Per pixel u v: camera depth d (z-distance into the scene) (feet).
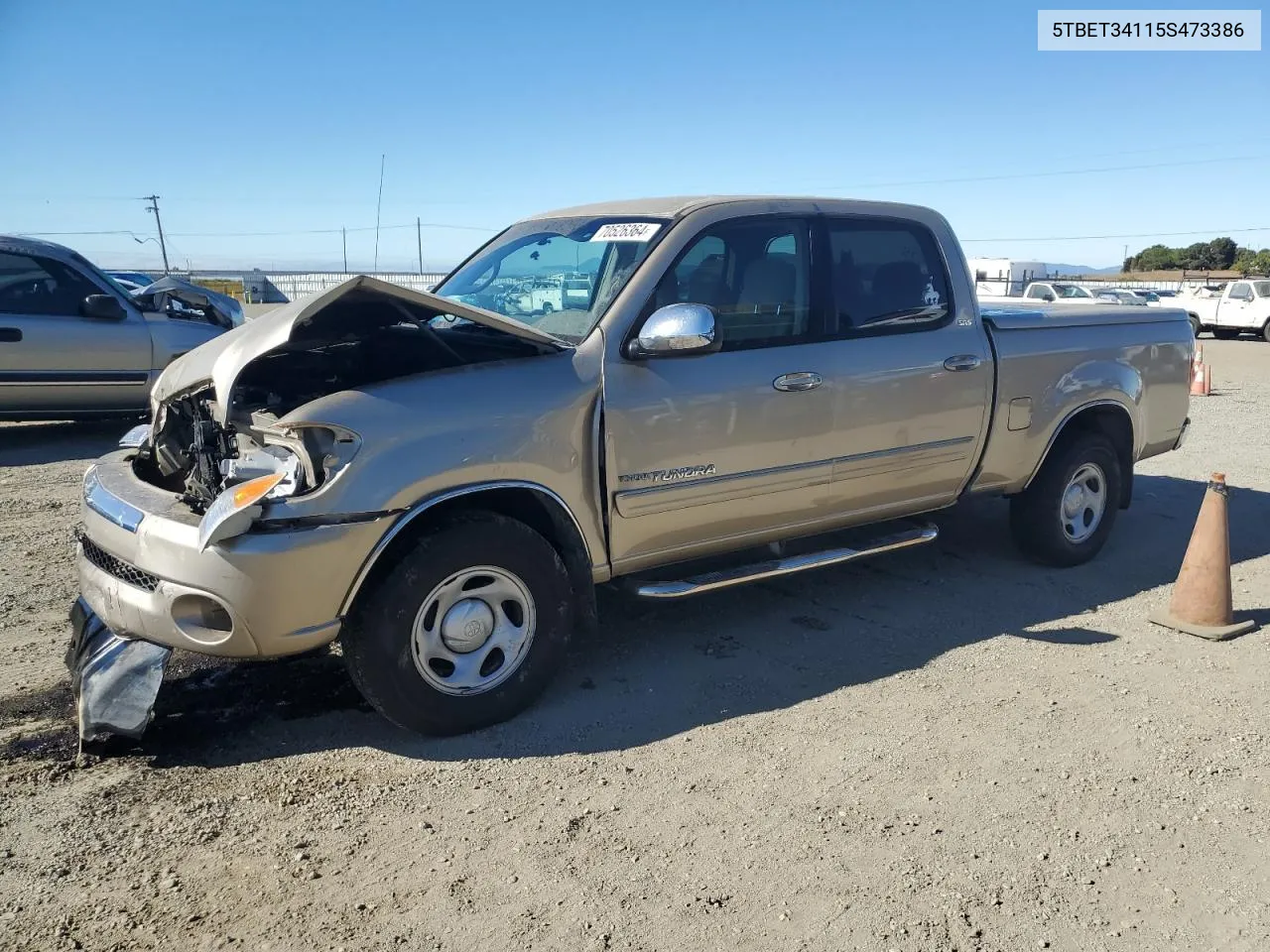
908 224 15.96
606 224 14.62
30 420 33.24
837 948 8.36
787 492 14.43
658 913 8.79
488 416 11.75
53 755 11.54
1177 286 149.79
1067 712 12.80
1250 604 17.04
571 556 12.79
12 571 18.42
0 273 29.96
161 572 10.85
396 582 11.22
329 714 12.64
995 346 16.60
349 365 12.86
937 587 17.76
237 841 9.84
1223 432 35.86
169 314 33.45
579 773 11.21
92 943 8.35
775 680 13.73
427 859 9.57
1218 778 11.20
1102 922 8.75
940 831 10.09
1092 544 19.10
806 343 14.40
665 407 13.01
